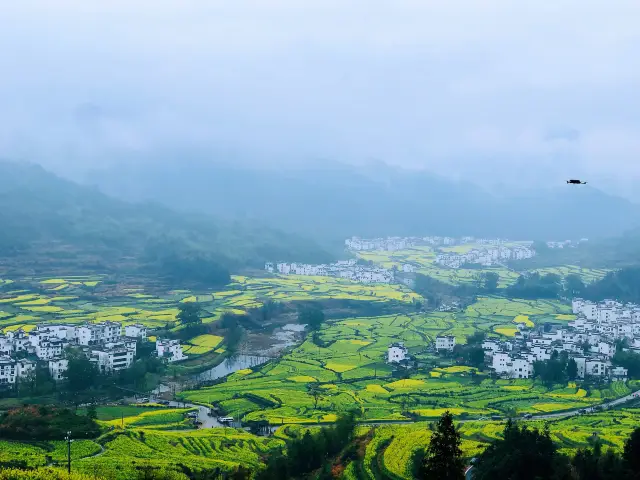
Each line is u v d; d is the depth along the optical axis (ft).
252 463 533.14
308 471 509.76
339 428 561.43
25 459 516.32
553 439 565.12
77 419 615.57
